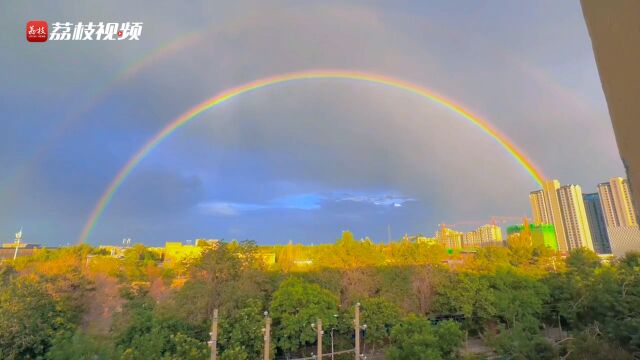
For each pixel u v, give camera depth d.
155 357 20.94
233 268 31.33
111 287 31.39
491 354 24.91
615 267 34.81
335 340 33.38
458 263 50.41
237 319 28.14
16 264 35.84
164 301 29.09
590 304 24.59
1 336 18.98
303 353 31.88
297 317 28.64
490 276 37.34
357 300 33.50
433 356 20.14
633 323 15.31
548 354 16.17
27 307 20.50
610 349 14.65
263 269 34.59
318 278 36.41
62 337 18.80
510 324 33.78
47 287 24.30
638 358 14.35
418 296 36.78
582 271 37.75
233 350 24.31
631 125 0.96
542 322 35.22
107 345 19.19
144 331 23.91
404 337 23.08
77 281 26.86
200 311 27.73
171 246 67.62
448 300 35.31
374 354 33.22
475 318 35.53
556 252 56.50
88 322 25.86
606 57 1.05
